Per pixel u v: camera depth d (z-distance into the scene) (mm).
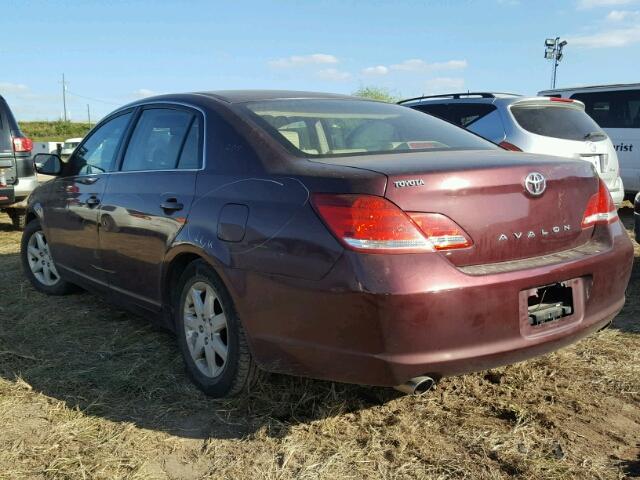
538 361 3648
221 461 2703
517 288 2619
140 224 3660
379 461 2670
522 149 6977
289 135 3137
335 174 2639
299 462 2680
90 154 4602
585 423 2965
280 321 2725
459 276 2508
